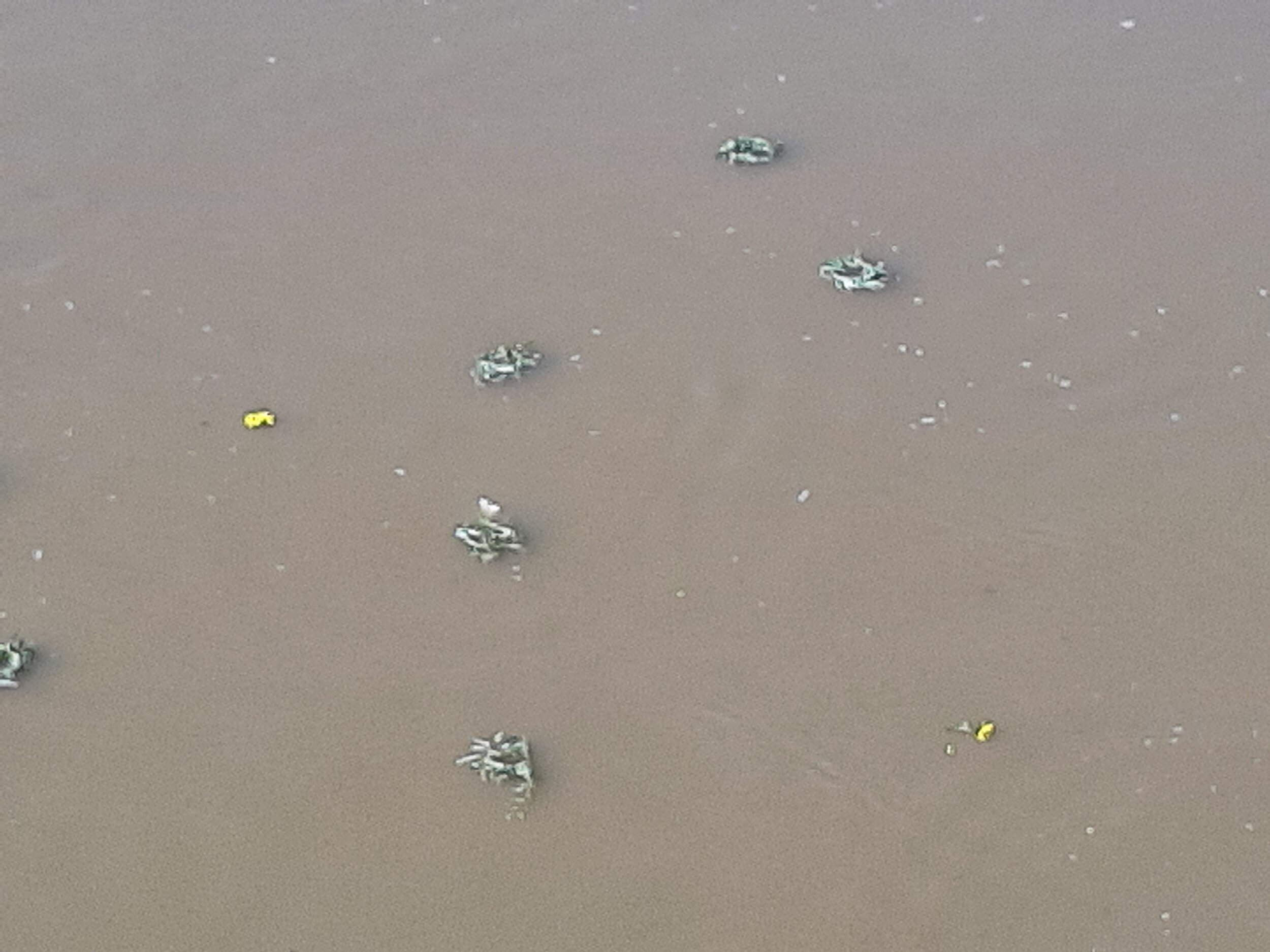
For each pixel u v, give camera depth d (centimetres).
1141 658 982
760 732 950
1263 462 1095
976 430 1120
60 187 1323
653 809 915
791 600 1020
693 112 1390
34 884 879
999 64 1444
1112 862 884
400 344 1184
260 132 1378
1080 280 1224
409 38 1486
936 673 977
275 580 1031
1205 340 1175
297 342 1185
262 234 1276
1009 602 1016
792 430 1123
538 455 1108
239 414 1135
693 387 1153
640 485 1089
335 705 963
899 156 1341
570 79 1431
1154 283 1220
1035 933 856
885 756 938
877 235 1265
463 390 1153
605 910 869
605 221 1285
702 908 870
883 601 1019
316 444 1115
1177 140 1350
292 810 913
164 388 1153
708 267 1243
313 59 1462
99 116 1396
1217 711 953
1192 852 888
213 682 976
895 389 1148
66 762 936
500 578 1034
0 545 1048
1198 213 1278
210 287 1230
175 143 1366
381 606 1016
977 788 920
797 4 1516
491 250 1261
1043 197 1298
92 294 1225
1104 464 1095
